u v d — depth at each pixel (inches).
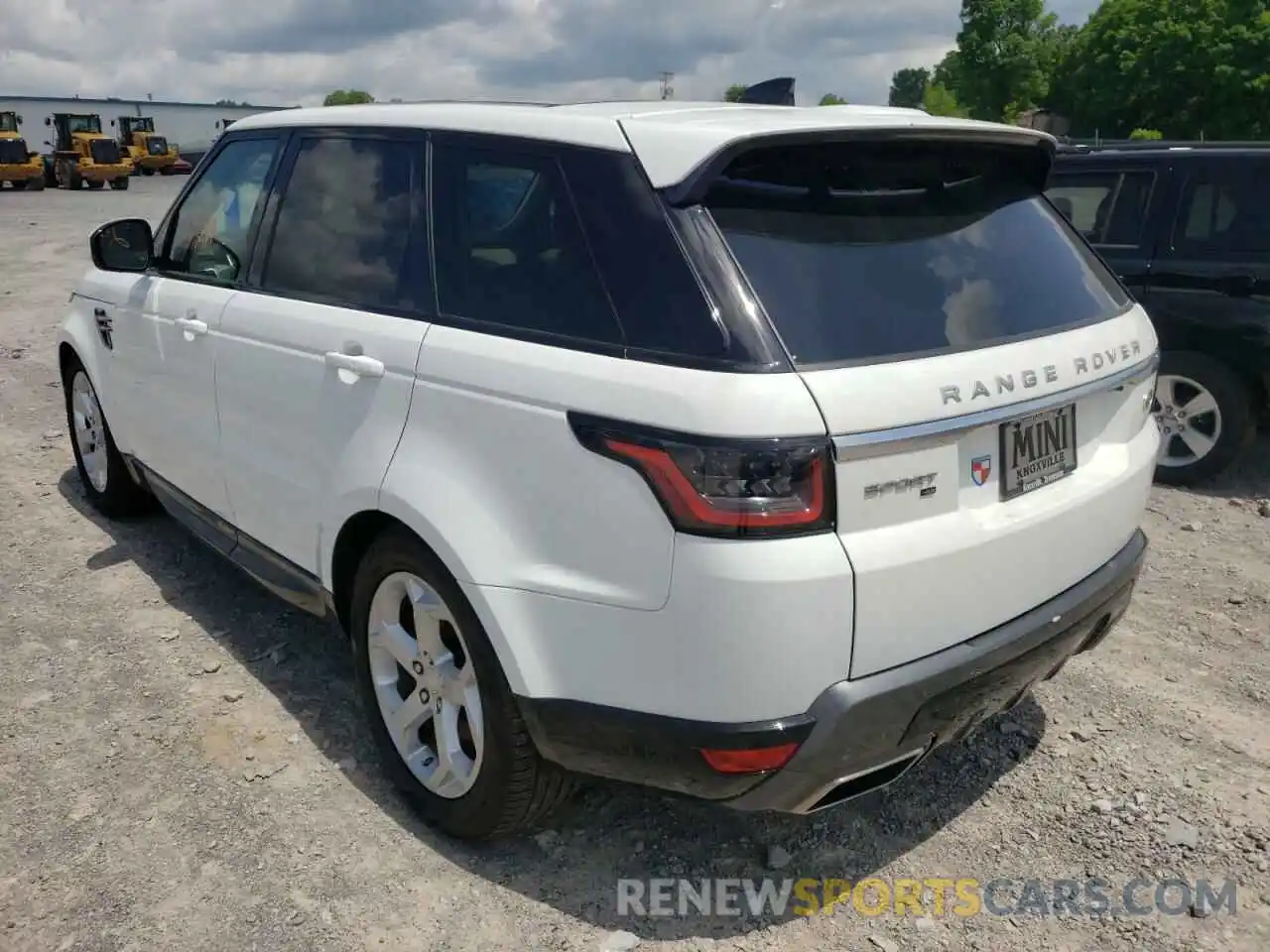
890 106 126.4
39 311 466.9
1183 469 247.4
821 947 106.9
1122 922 110.4
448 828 119.4
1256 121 1814.7
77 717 144.3
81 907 110.0
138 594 181.6
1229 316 235.9
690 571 90.0
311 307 133.2
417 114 127.2
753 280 93.4
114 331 184.7
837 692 92.2
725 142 94.9
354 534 126.5
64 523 214.5
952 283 106.0
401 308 120.3
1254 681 157.8
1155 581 193.5
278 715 145.6
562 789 113.3
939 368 96.5
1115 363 116.2
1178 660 164.2
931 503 95.7
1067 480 111.7
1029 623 105.8
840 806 128.9
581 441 96.3
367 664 127.6
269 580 148.0
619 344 97.0
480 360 107.0
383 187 127.9
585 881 115.6
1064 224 128.2
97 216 1021.8
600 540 96.0
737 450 87.2
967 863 119.5
